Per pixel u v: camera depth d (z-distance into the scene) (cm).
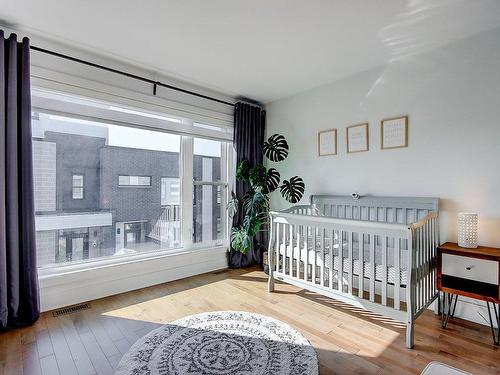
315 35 235
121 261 300
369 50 259
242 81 334
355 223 221
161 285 316
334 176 331
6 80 220
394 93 281
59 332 215
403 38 238
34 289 230
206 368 171
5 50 220
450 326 224
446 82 248
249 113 391
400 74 276
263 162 415
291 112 380
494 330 218
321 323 227
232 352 187
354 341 202
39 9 203
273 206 403
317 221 250
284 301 271
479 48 231
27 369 172
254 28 226
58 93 254
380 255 247
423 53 262
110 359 182
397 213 276
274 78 325
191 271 350
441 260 219
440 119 252
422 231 214
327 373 167
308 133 359
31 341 202
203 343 198
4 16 211
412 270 194
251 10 203
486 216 227
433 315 245
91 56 271
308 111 360
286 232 290
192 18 213
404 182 274
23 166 226
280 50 261
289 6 197
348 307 258
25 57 226
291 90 362
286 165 386
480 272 202
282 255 291
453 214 244
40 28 228
